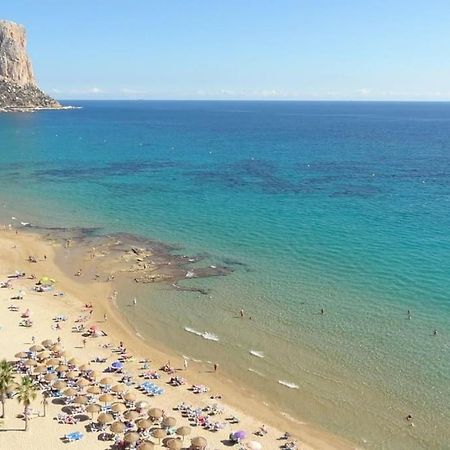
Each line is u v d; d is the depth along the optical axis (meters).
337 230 80.25
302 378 44.25
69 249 74.88
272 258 69.31
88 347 49.06
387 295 57.62
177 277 64.19
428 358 46.09
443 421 38.84
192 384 43.72
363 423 38.94
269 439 37.12
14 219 89.38
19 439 35.91
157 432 36.47
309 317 53.59
